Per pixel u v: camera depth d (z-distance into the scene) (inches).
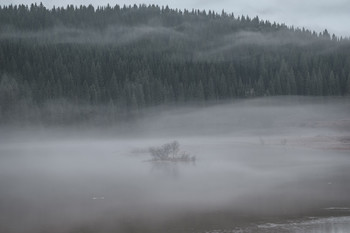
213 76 6195.9
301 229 877.2
